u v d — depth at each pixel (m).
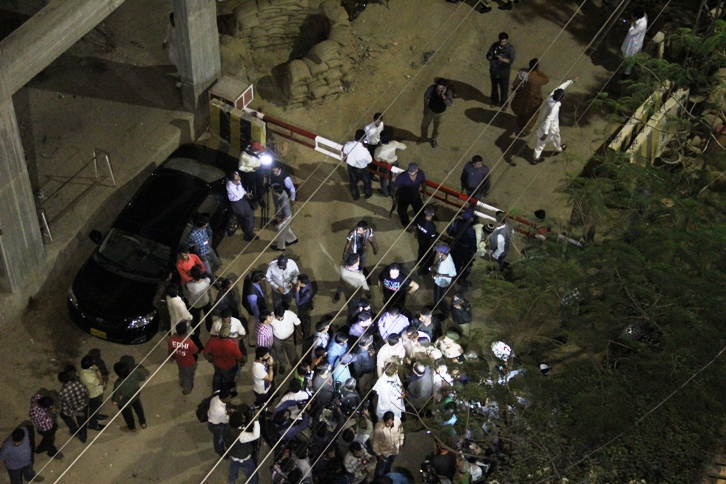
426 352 13.67
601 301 12.91
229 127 18.19
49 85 18.64
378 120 17.39
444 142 19.00
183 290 15.48
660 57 19.80
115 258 15.84
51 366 15.47
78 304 15.44
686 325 11.75
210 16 17.23
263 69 19.94
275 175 15.93
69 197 16.88
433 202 17.95
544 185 18.38
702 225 12.73
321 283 16.77
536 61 17.88
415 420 14.04
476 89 20.00
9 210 14.34
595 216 14.47
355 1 20.86
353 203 17.91
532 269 13.39
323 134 19.05
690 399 11.13
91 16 14.32
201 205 16.34
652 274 12.44
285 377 15.26
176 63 17.83
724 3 19.73
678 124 17.00
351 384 13.70
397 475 13.70
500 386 12.34
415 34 20.88
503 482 11.80
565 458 11.51
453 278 15.70
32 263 15.57
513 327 13.52
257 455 14.48
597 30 21.25
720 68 19.14
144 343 15.82
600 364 12.58
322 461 13.38
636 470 10.99
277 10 19.55
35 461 14.39
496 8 21.52
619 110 19.33
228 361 14.34
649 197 13.45
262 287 16.62
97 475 14.39
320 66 19.06
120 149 17.72
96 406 14.29
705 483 10.70
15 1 19.78
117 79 18.91
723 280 12.02
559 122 19.50
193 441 14.84
